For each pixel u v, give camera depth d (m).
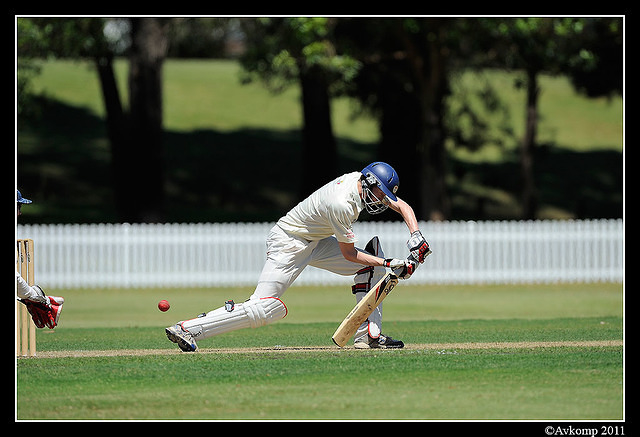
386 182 26.97
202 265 62.94
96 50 76.19
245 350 28.22
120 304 51.00
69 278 62.16
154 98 82.69
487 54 76.56
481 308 47.28
